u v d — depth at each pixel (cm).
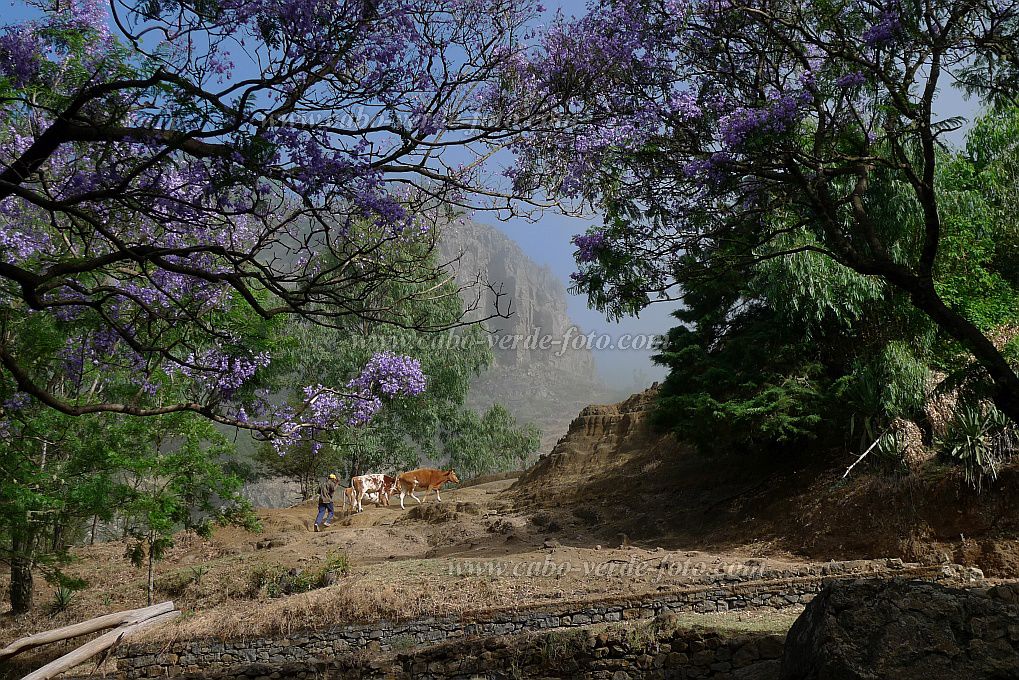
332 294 810
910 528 1944
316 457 3884
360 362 3625
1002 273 2509
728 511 2470
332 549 2573
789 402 2322
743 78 1253
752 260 1288
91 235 898
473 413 5009
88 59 816
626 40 1076
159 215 763
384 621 1722
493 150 847
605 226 1259
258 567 2458
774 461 2631
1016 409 1098
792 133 1139
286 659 1689
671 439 3231
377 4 738
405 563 2194
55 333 1415
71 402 1611
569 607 1686
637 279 1264
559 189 897
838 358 2531
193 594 2369
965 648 571
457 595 1814
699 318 2728
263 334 1277
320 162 699
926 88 1114
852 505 2109
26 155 743
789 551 2108
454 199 834
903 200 1672
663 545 2400
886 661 567
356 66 742
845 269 2108
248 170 689
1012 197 2564
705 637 1029
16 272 753
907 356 2177
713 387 2514
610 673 1088
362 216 773
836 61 1173
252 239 977
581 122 938
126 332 904
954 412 1959
